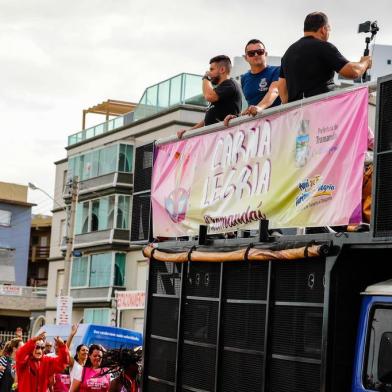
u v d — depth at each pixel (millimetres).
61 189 62531
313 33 8977
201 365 8938
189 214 9891
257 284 8297
